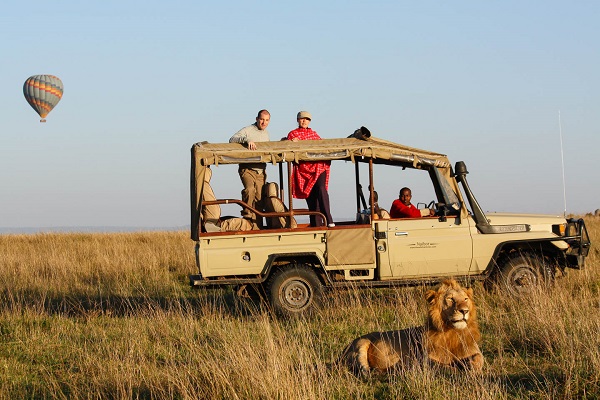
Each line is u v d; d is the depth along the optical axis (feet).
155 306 43.68
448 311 26.22
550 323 31.78
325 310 40.19
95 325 40.55
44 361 33.58
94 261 67.21
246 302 44.27
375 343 27.07
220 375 25.62
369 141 42.42
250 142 41.29
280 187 45.50
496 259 41.88
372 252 41.01
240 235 40.81
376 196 44.75
